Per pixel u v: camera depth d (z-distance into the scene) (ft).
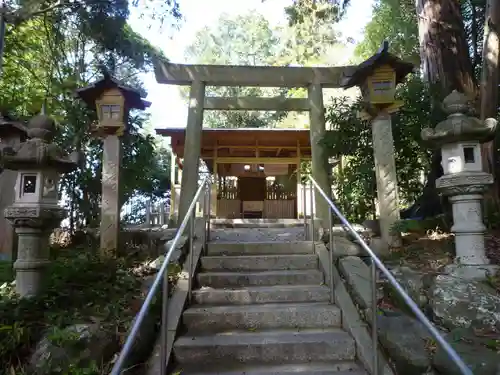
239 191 36.29
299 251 14.34
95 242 17.56
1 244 15.11
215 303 11.35
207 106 20.44
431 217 17.80
